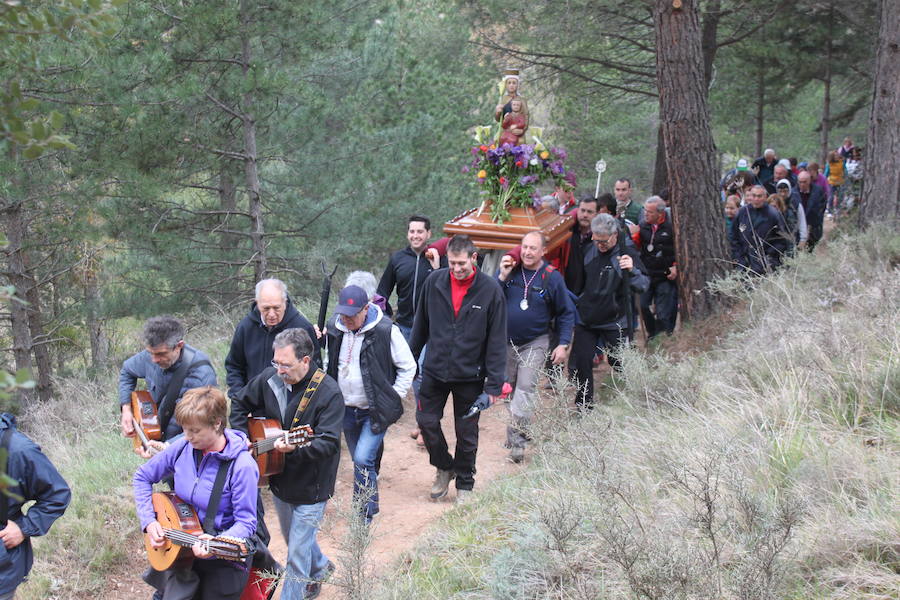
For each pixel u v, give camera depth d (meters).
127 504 6.09
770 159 13.87
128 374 4.85
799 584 3.35
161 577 3.81
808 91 27.20
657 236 8.95
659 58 8.39
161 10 10.98
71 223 11.15
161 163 11.44
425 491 6.30
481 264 8.40
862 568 3.33
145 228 12.09
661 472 4.56
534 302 6.41
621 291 6.92
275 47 11.98
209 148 11.77
